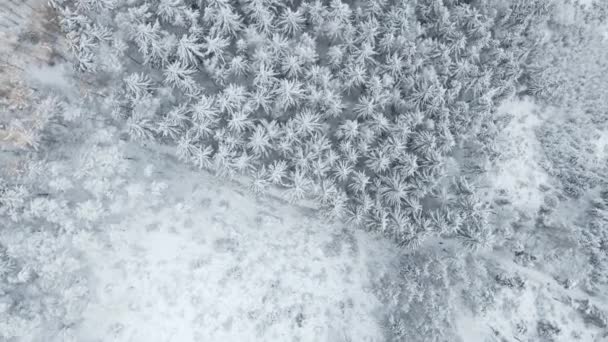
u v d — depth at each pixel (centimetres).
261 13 2584
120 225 2400
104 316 2262
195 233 2531
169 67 2456
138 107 2469
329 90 2698
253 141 2547
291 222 2784
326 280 2656
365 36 2764
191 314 2358
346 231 2889
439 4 2862
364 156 2866
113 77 2573
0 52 2269
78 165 2386
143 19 2480
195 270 2420
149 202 2505
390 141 2758
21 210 2173
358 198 2781
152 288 2362
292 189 2647
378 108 2902
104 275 2322
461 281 2816
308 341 2484
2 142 2258
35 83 2402
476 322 2780
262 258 2577
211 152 2600
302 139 2791
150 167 2442
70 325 2188
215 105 2580
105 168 2305
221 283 2442
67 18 2380
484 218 2839
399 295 2686
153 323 2308
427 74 2794
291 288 2561
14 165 2233
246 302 2442
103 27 2466
